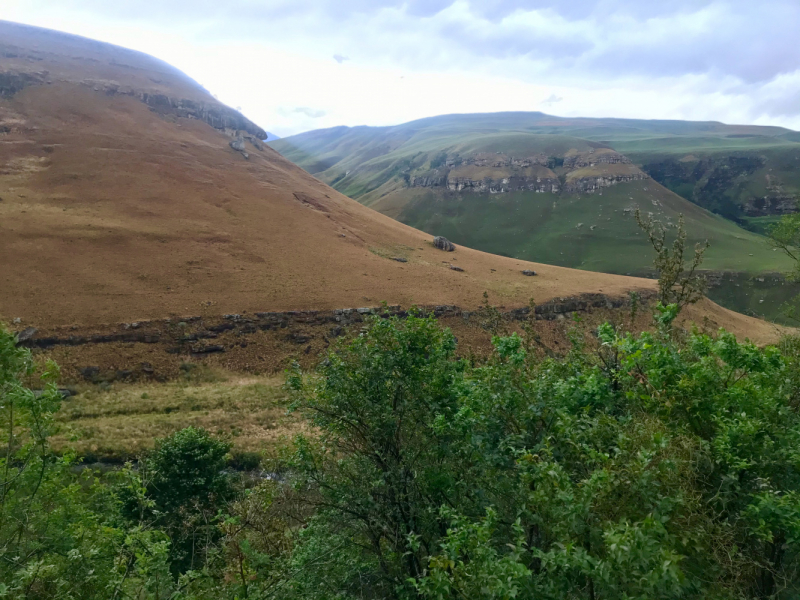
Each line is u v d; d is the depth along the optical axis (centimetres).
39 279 4541
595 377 662
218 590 705
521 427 631
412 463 707
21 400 611
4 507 638
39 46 10188
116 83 9938
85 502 937
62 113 8319
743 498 469
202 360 4241
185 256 5650
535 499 423
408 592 627
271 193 8475
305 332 4794
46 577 581
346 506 720
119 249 5403
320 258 6538
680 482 426
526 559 494
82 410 3155
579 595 397
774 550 445
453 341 840
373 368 730
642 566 337
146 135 8750
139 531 734
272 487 831
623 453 426
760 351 703
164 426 2908
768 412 557
